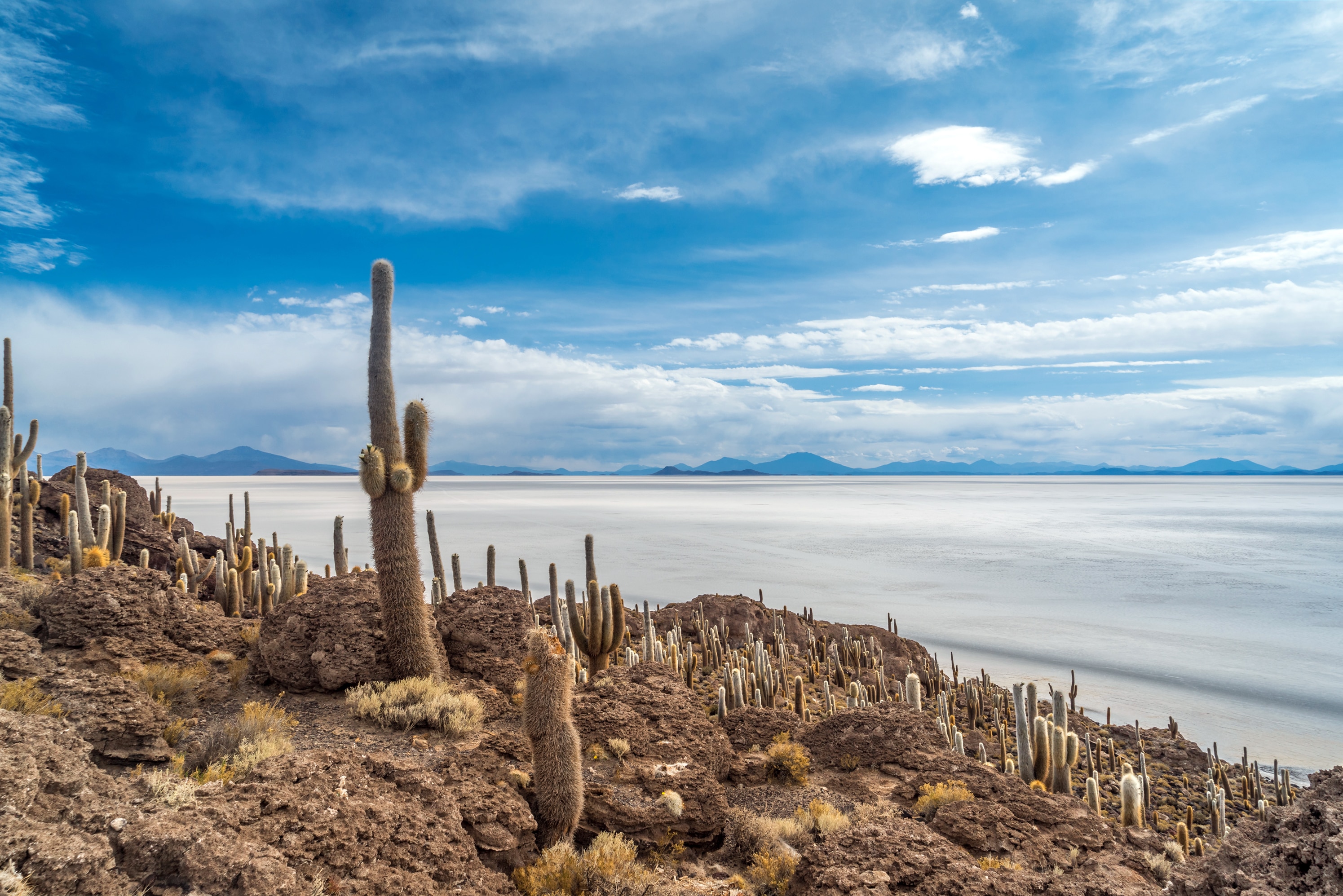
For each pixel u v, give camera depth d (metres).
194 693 13.18
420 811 8.34
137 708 10.27
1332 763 35.34
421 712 12.70
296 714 13.12
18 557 23.09
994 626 65.00
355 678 14.12
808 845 11.09
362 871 7.14
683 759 13.00
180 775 9.55
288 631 14.50
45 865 5.30
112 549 23.70
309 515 160.38
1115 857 11.97
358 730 12.46
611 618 20.02
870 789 14.59
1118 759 30.84
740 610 45.75
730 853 11.66
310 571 27.56
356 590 15.48
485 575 82.12
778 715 17.75
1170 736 35.41
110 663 12.90
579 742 12.00
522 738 12.20
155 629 14.30
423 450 15.77
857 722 16.30
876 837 9.03
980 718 33.97
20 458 24.94
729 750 15.16
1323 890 6.36
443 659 16.20
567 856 9.34
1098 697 45.38
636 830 11.17
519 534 138.25
